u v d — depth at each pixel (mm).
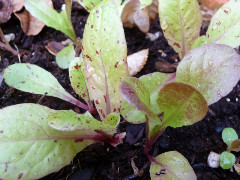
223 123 146
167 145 134
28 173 100
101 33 109
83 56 116
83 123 93
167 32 145
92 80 118
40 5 151
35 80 131
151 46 182
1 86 150
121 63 112
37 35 177
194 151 135
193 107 97
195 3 138
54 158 106
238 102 155
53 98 149
